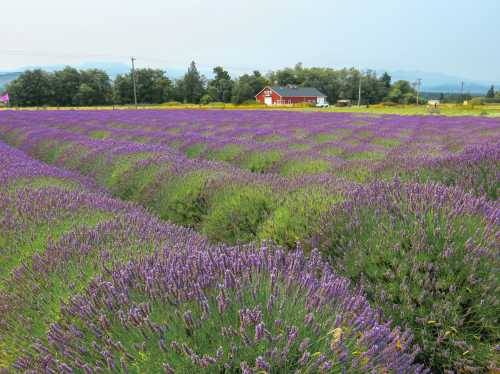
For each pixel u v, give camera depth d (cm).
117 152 990
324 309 197
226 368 163
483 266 285
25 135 1742
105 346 179
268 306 185
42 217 402
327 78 13238
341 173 706
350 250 338
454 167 553
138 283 220
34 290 271
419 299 279
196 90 10150
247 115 3450
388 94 12656
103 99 9056
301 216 413
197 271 224
